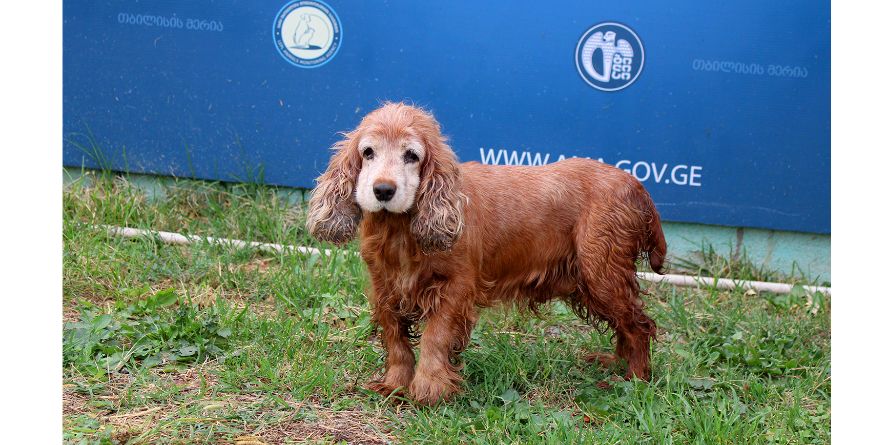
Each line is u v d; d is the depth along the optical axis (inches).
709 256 99.0
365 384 67.4
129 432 57.5
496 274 68.9
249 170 97.3
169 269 85.0
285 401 63.4
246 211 96.3
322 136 97.1
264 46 95.7
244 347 70.1
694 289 93.5
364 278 81.4
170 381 65.5
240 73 96.0
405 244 64.3
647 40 95.7
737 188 98.1
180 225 94.6
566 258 70.8
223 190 98.3
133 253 85.7
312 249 91.7
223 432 58.9
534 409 65.3
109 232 89.9
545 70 96.2
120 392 63.3
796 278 99.1
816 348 79.4
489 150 97.3
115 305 76.3
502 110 96.7
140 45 95.0
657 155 97.6
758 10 95.3
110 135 96.2
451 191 62.5
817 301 91.0
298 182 97.8
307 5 95.0
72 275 80.6
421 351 65.2
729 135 97.3
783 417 66.1
